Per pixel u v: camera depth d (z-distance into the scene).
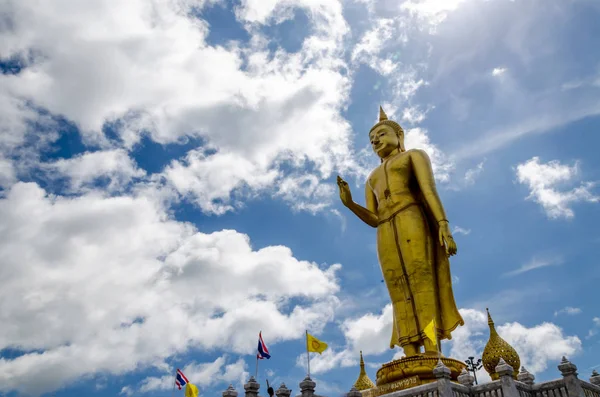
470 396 23.17
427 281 32.00
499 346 30.12
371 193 36.69
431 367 27.59
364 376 39.38
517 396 22.12
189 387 28.22
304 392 23.47
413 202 34.00
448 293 32.62
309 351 25.70
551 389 23.20
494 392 22.83
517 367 29.73
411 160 35.09
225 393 23.83
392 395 23.52
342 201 36.06
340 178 36.25
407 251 32.56
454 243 31.45
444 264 33.06
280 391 24.17
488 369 30.30
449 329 31.98
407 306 32.16
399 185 34.62
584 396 22.56
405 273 32.56
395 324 32.84
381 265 33.88
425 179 33.81
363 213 35.88
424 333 30.78
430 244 33.22
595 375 26.50
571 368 22.83
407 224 33.06
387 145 37.28
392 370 28.41
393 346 33.06
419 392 22.83
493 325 31.00
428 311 31.36
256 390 24.22
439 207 32.69
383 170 35.66
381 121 38.50
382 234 34.00
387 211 34.38
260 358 27.66
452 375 27.70
